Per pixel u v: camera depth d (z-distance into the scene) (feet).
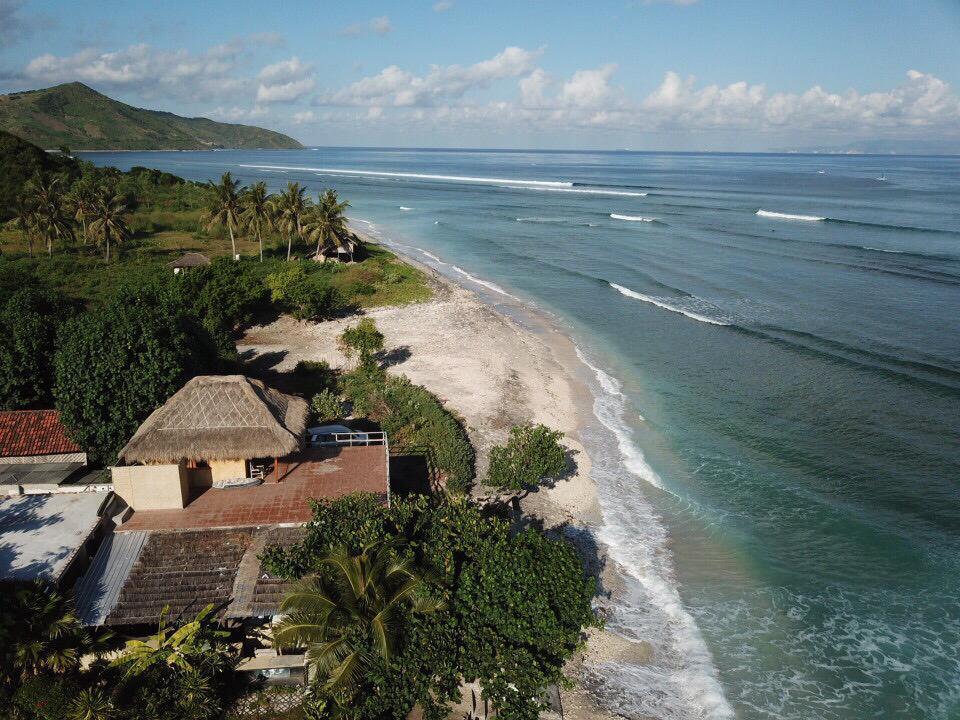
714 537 80.38
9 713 46.37
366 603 51.90
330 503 64.49
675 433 106.52
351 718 47.67
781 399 118.42
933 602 69.36
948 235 285.84
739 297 187.01
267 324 155.33
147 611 52.65
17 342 85.71
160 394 75.56
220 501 65.26
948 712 56.80
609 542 79.25
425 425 97.45
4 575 52.29
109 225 215.10
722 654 63.21
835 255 243.19
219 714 51.19
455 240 290.76
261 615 52.80
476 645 50.78
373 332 138.92
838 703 57.88
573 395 121.08
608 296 191.72
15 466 72.54
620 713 56.44
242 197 222.07
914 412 111.86
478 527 60.44
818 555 76.89
